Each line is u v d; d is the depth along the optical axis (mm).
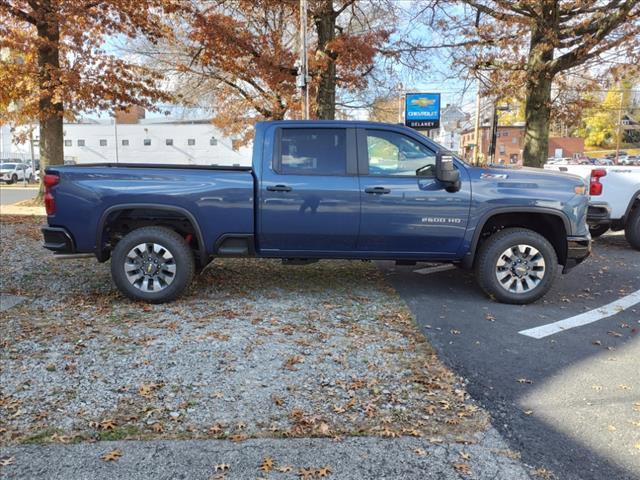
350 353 4199
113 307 5316
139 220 5680
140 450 2830
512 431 3107
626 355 4305
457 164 5570
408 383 3699
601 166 8812
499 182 5504
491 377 3844
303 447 2883
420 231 5480
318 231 5465
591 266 7723
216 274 6734
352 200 5398
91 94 14398
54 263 7230
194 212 5375
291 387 3592
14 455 2766
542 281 5586
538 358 4215
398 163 5527
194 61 15656
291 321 4941
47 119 14867
